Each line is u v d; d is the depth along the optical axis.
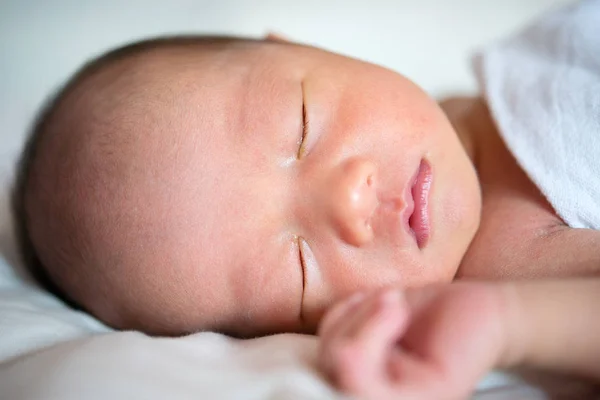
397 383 0.17
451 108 0.29
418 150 0.23
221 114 0.23
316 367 0.18
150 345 0.19
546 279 0.19
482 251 0.24
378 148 0.23
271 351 0.19
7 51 0.32
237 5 0.34
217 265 0.22
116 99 0.24
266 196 0.22
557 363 0.18
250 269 0.22
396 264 0.22
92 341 0.20
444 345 0.17
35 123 0.27
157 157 0.23
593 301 0.18
